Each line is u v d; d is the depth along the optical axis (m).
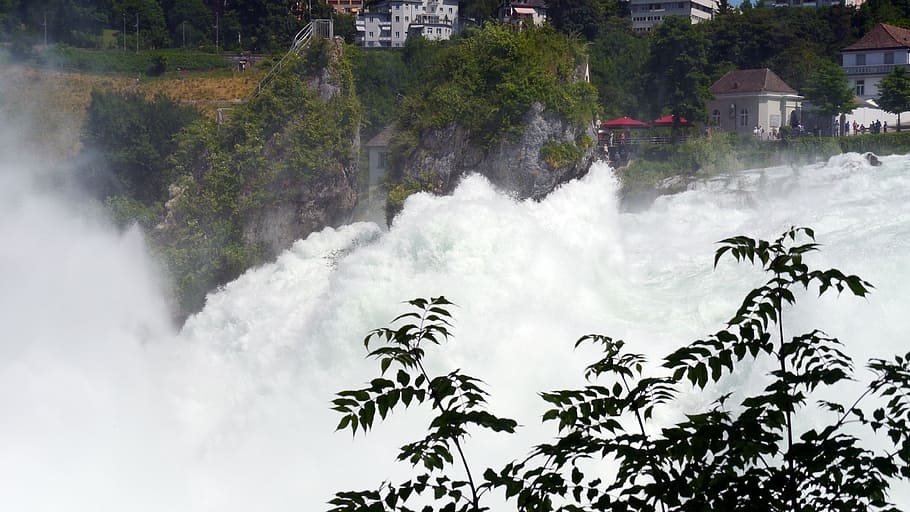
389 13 172.38
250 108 40.28
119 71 98.19
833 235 27.72
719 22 125.44
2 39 104.25
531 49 38.59
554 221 32.09
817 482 7.02
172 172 42.59
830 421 18.19
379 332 7.48
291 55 41.41
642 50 117.19
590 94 38.91
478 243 25.23
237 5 135.25
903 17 136.62
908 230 25.28
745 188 50.06
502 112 37.94
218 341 31.62
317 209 40.06
